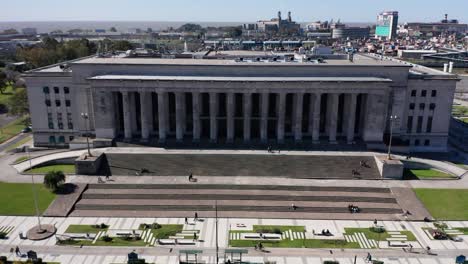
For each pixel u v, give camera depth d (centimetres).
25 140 14075
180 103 11888
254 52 16900
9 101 17400
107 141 11944
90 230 8369
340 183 10156
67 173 10662
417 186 10175
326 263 7375
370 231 8425
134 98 12381
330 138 12131
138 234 8225
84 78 12381
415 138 12950
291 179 10344
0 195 9600
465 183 10425
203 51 18000
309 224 8656
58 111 12862
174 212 9050
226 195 9519
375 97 11762
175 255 7625
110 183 9969
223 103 12544
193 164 10844
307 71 12300
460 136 14950
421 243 8044
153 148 11706
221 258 7531
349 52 15262
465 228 8550
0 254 7550
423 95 12569
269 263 7375
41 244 7900
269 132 12712
